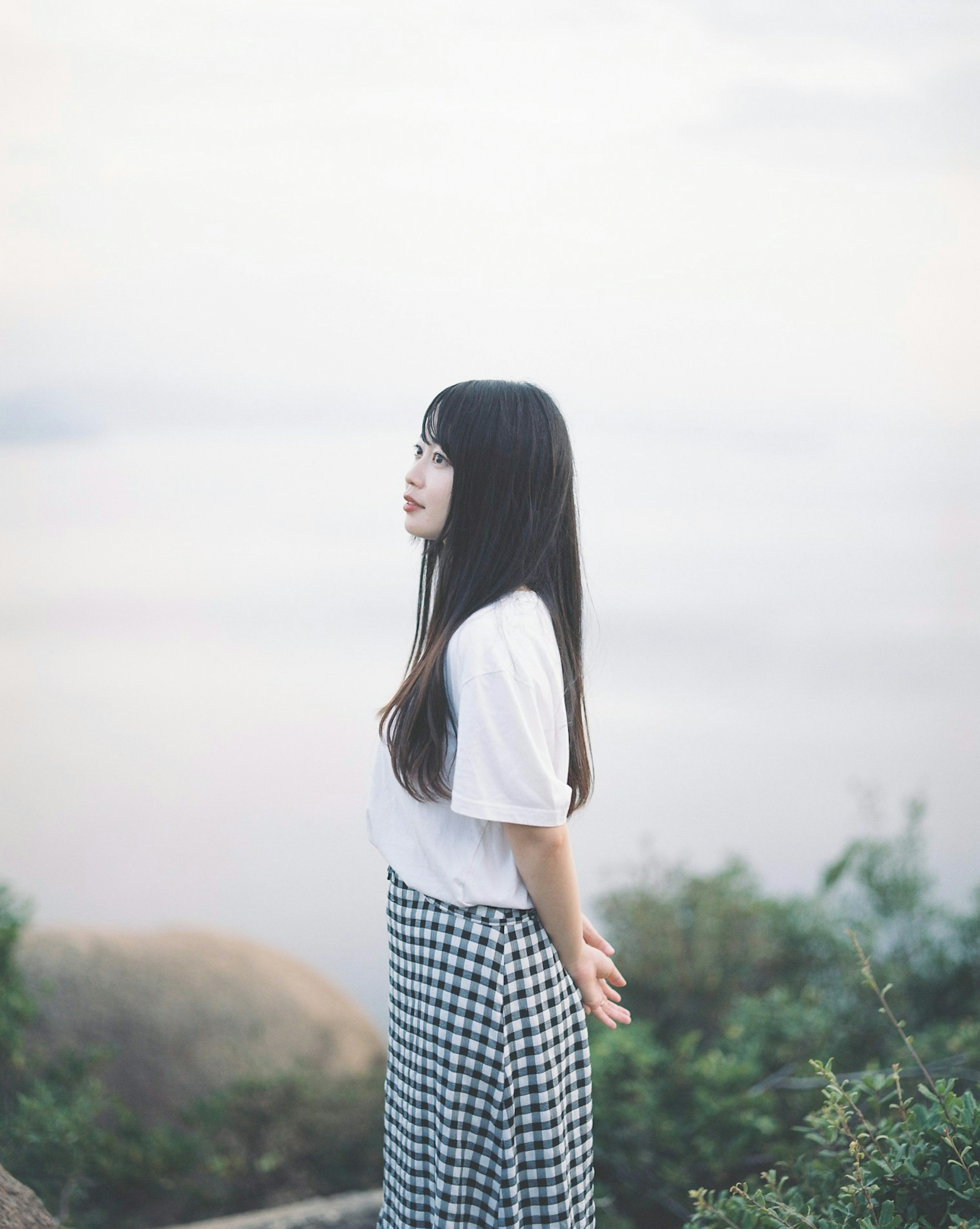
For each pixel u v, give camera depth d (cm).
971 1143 168
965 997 353
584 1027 169
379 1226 176
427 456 173
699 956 376
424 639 178
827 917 384
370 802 176
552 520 169
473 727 154
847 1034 329
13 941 333
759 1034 329
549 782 155
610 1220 274
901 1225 161
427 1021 162
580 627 175
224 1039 398
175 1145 327
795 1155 268
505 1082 157
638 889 398
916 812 391
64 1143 290
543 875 157
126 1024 387
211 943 439
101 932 427
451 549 168
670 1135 286
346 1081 373
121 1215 313
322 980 455
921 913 372
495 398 169
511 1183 157
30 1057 336
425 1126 163
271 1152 338
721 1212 185
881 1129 185
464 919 160
